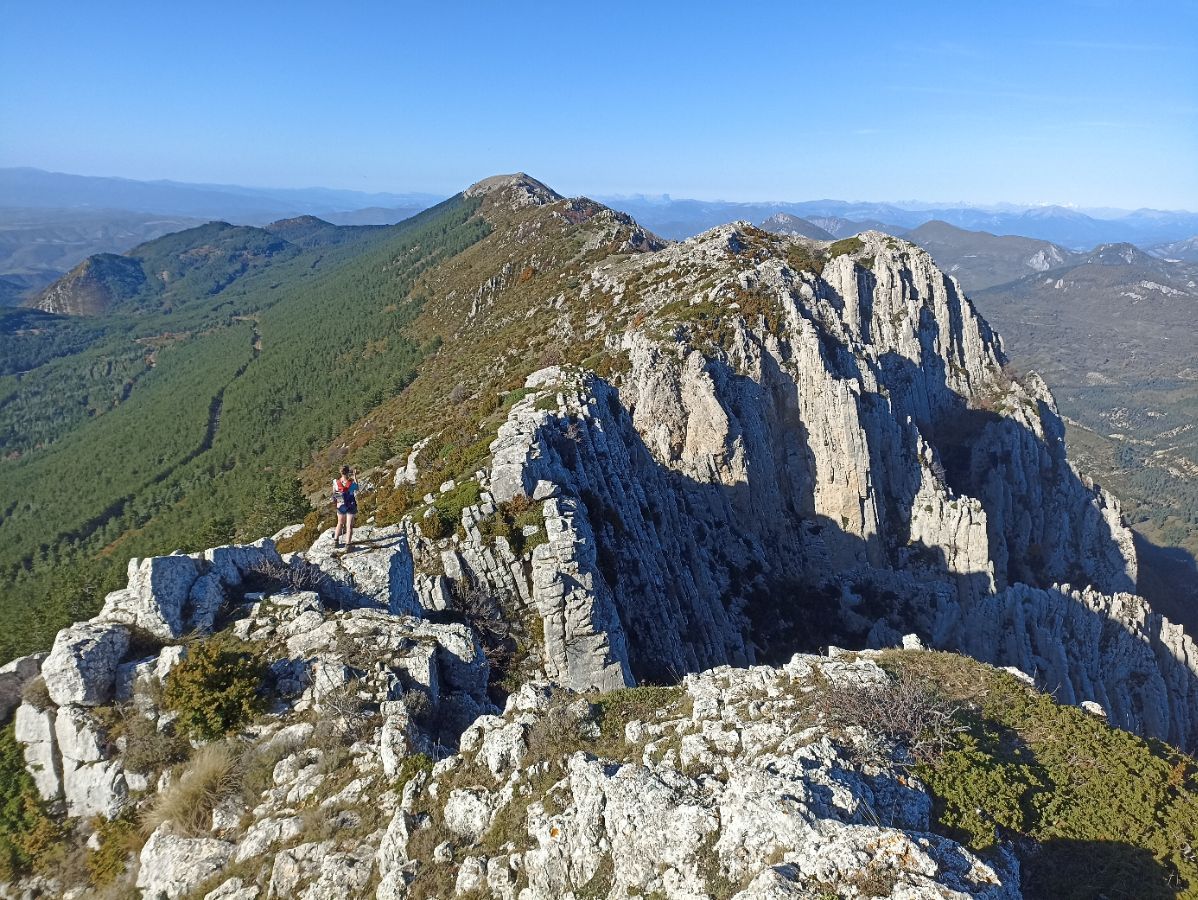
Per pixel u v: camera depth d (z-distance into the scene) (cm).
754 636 5969
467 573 3766
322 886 1717
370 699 2341
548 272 15238
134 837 2048
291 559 3112
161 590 2575
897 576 6750
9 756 2267
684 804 1534
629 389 6994
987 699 2047
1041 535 9231
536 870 1562
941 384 9856
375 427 12075
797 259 9644
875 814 1498
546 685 2273
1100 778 1741
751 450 6819
